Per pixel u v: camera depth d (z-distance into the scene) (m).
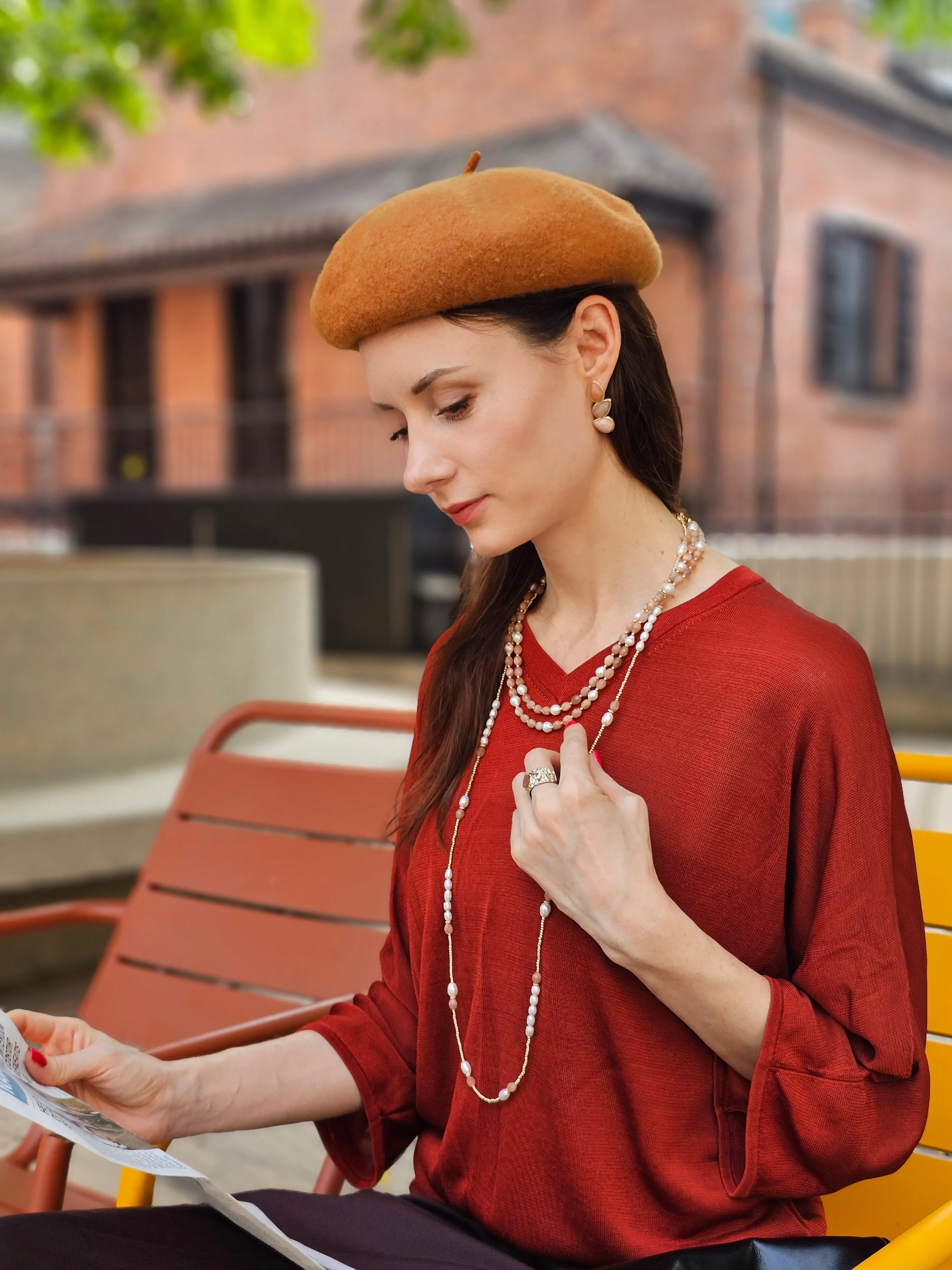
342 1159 1.46
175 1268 1.19
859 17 13.96
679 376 12.41
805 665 1.19
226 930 2.19
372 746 5.05
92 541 11.93
